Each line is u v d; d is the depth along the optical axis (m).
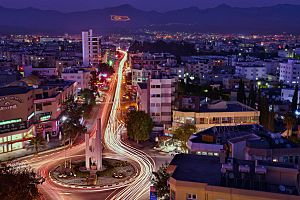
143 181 101.25
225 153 68.00
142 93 155.88
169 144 130.38
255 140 80.56
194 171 60.88
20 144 129.50
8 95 124.44
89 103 194.75
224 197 52.78
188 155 69.31
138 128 135.25
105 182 100.62
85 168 110.00
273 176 55.91
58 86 169.00
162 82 151.12
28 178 73.12
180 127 119.75
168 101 152.50
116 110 191.12
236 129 99.25
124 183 100.12
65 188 96.81
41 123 141.12
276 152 74.69
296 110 160.88
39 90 141.25
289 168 55.53
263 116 140.38
